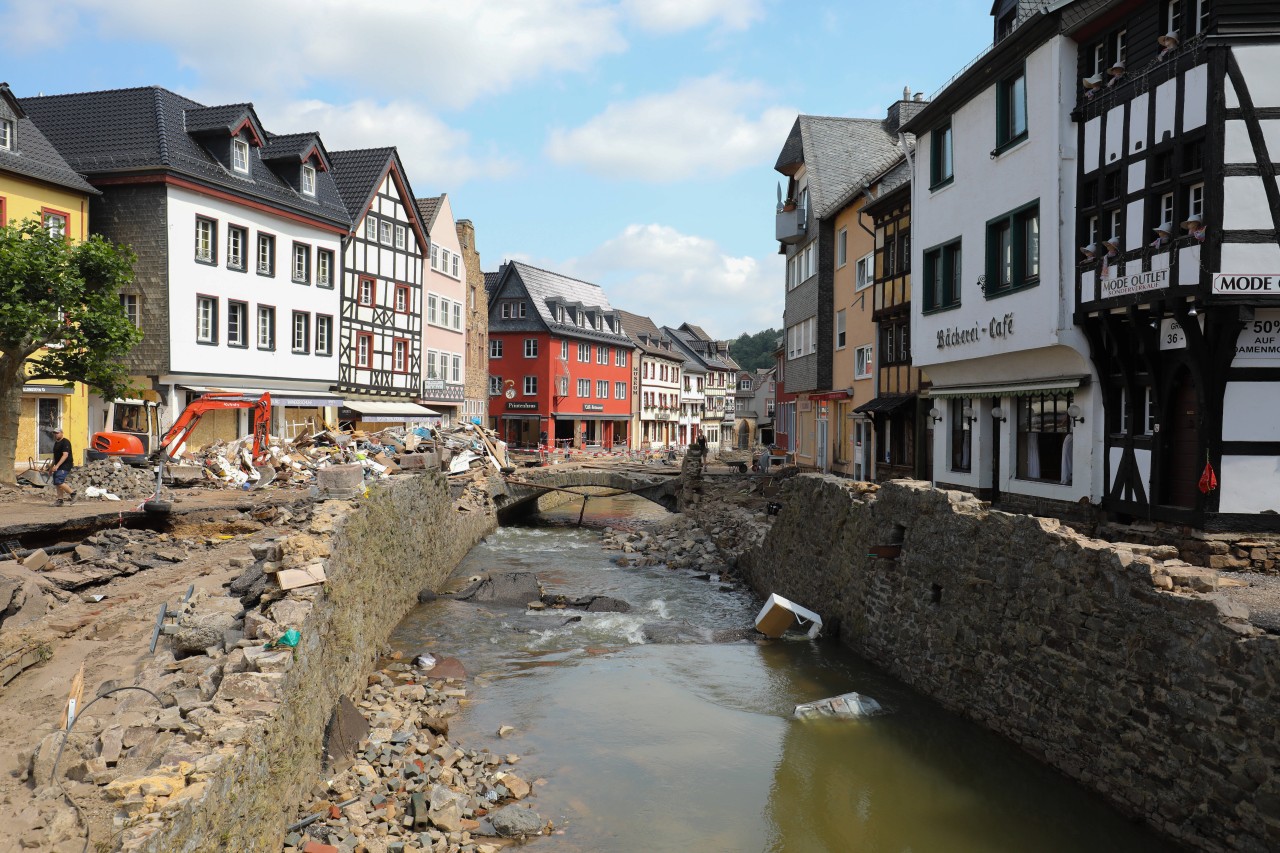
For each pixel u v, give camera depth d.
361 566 12.14
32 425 23.53
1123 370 13.21
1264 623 7.49
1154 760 7.41
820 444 30.45
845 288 27.64
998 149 16.19
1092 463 14.07
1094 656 8.23
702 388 92.31
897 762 9.54
